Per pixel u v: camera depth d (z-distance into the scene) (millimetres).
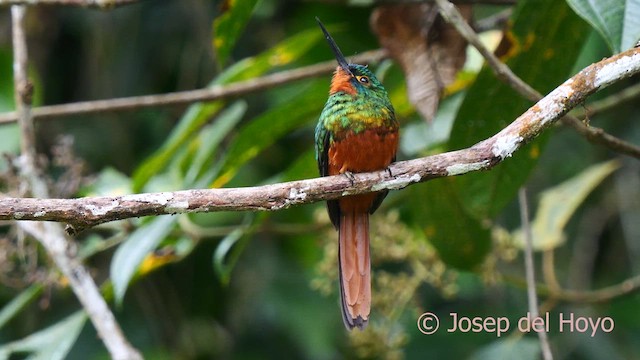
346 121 5961
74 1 6977
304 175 7754
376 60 7840
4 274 7785
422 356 9930
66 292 9219
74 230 4426
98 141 10031
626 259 10023
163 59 10227
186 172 8336
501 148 4641
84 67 10297
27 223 6863
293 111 7520
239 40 10375
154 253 7793
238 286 9867
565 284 10000
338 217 6195
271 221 9539
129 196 4453
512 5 7641
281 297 9641
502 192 6695
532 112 4629
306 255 9695
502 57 6207
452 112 8023
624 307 9828
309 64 9594
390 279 8133
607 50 8305
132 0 7012
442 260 7805
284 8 10391
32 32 10242
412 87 6770
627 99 7449
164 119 10188
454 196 7414
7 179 7137
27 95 7164
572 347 9727
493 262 8055
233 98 8281
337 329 9594
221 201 4547
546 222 8320
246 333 9727
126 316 9766
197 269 9891
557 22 6082
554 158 10180
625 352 9633
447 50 6812
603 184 10117
